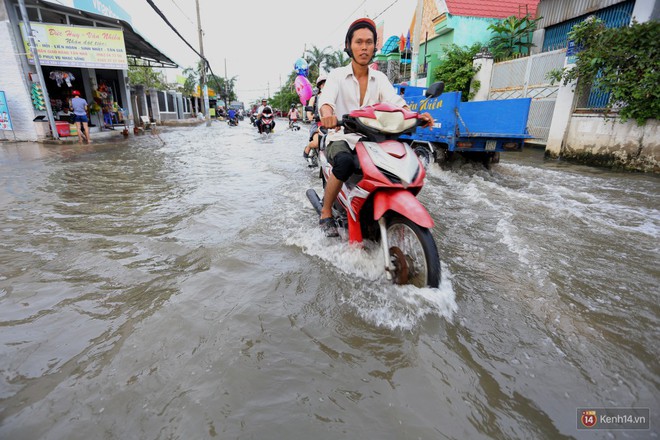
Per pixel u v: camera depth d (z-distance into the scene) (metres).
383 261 2.76
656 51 6.89
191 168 7.23
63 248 3.20
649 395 1.66
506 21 13.26
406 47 18.31
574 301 2.44
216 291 2.46
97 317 2.18
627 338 2.07
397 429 1.46
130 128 18.38
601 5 10.23
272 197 4.93
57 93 14.70
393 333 2.06
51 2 11.79
